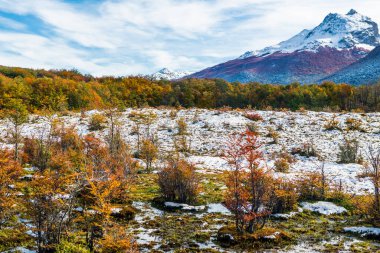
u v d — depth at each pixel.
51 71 78.69
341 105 53.75
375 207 10.10
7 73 67.25
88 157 13.58
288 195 10.71
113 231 7.56
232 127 29.48
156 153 19.44
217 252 7.68
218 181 14.92
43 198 7.32
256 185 8.96
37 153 14.92
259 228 9.05
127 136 26.78
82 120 31.78
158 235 8.70
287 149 23.06
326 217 10.51
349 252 7.76
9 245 7.57
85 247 7.36
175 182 11.72
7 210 8.23
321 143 24.55
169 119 33.16
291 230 9.24
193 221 9.82
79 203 9.62
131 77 73.44
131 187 12.90
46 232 7.25
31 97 46.06
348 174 16.41
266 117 32.88
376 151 21.70
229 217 10.28
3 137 23.86
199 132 28.34
